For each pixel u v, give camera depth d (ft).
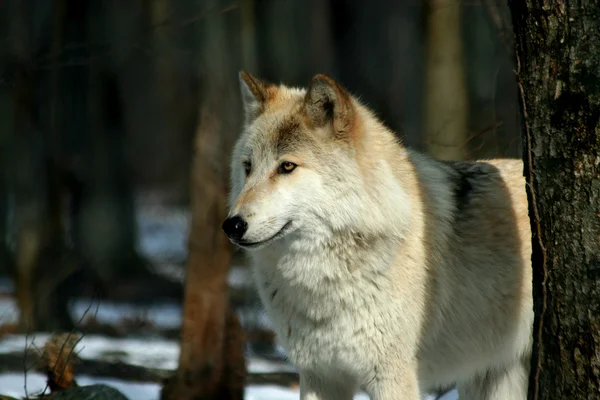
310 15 112.06
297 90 30.63
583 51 21.08
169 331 63.57
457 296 28.32
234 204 26.73
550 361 22.43
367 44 120.06
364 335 26.37
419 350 27.40
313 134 26.78
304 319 26.96
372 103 111.34
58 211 72.08
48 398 31.40
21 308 62.64
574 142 21.40
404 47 115.34
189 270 38.58
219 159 39.96
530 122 22.31
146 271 93.35
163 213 150.30
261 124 28.30
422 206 27.55
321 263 26.37
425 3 57.82
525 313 29.55
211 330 38.24
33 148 72.28
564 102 21.47
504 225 29.19
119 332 62.64
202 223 38.81
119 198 92.07
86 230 88.02
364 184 26.14
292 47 97.50
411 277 26.58
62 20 71.87
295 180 26.48
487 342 29.45
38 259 67.67
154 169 181.68
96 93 86.53
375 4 120.16
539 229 22.43
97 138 89.35
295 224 26.48
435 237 27.50
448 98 56.85
